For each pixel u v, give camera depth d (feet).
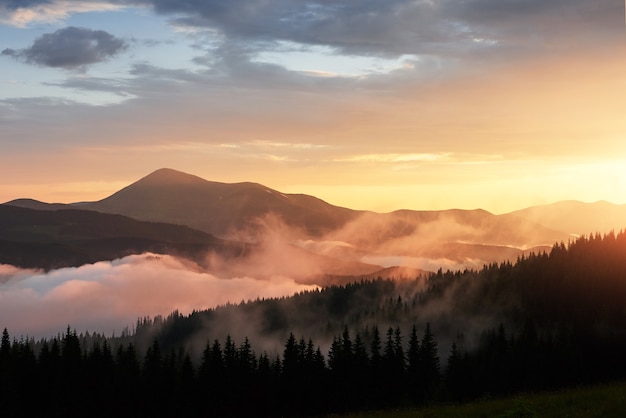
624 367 272.31
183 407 264.93
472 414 136.56
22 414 258.37
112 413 263.90
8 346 273.33
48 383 266.36
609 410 119.65
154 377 272.72
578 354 272.10
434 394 260.62
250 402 268.82
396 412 170.60
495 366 270.05
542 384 260.42
